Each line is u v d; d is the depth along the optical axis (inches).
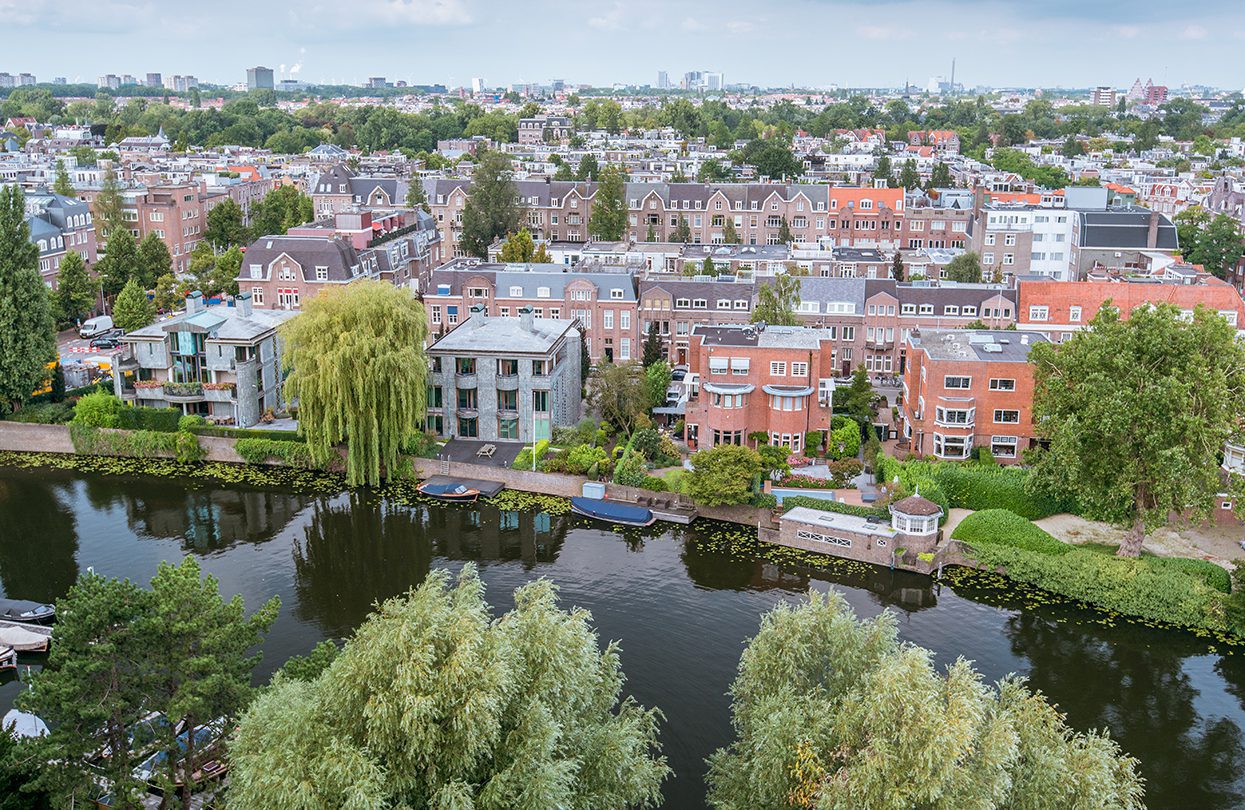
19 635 2918.3
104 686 1979.6
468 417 4594.0
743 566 3609.7
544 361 4495.6
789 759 1876.2
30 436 4704.7
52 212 7450.8
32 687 1980.8
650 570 3563.0
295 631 3085.6
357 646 1812.3
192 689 1973.4
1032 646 3083.2
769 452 4249.5
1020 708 2043.6
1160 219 7613.2
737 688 2252.7
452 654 1717.5
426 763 1701.5
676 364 5880.9
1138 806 2046.0
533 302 5910.4
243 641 2171.5
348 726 1713.8
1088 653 3046.3
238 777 1705.2
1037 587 3449.8
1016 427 4281.5
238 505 4128.9
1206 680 2910.9
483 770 1753.2
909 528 3595.0
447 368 4557.1
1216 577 3319.4
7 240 4781.0
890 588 3454.7
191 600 2095.2
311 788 1581.0
